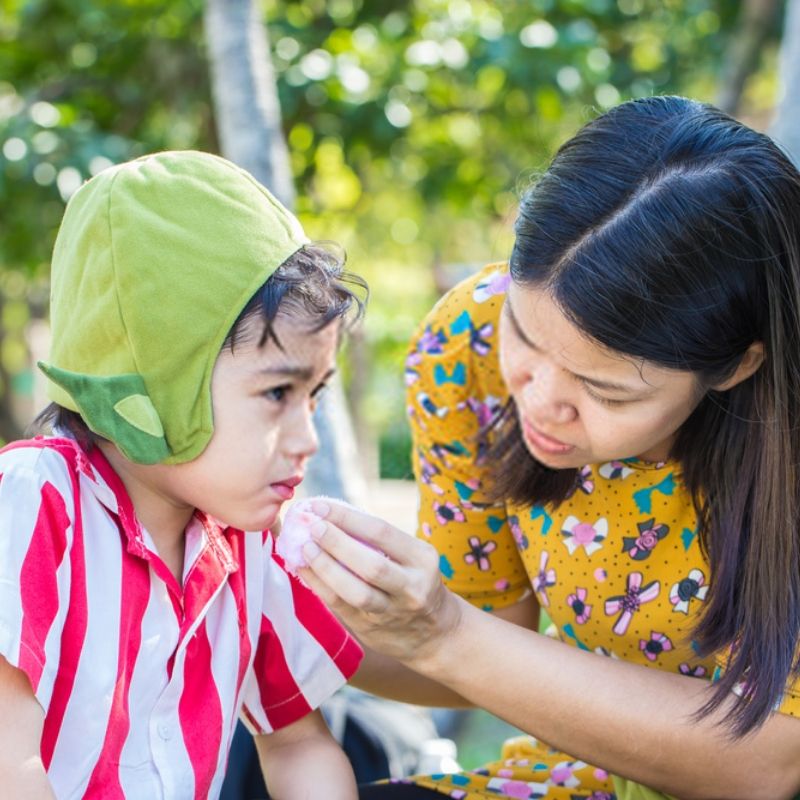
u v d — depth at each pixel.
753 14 4.25
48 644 1.32
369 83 4.04
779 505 1.50
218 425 1.40
